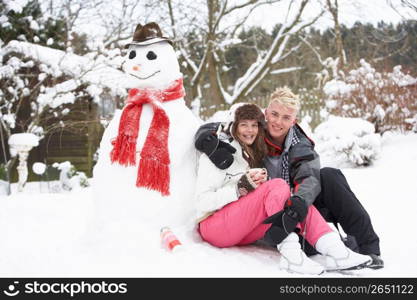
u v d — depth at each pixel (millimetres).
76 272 2143
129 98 2799
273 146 2502
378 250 2287
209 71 12305
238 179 2387
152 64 2736
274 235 2152
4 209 3900
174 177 2572
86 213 3781
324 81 12266
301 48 18094
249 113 2383
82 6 8461
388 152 6770
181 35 10703
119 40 9062
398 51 10203
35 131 7871
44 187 7480
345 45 15133
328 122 6867
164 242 2326
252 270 2150
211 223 2387
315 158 2387
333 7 10766
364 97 7793
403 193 4320
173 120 2658
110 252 2314
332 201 2371
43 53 7961
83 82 8062
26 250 2486
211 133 2436
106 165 2652
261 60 12312
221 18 11500
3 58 8164
